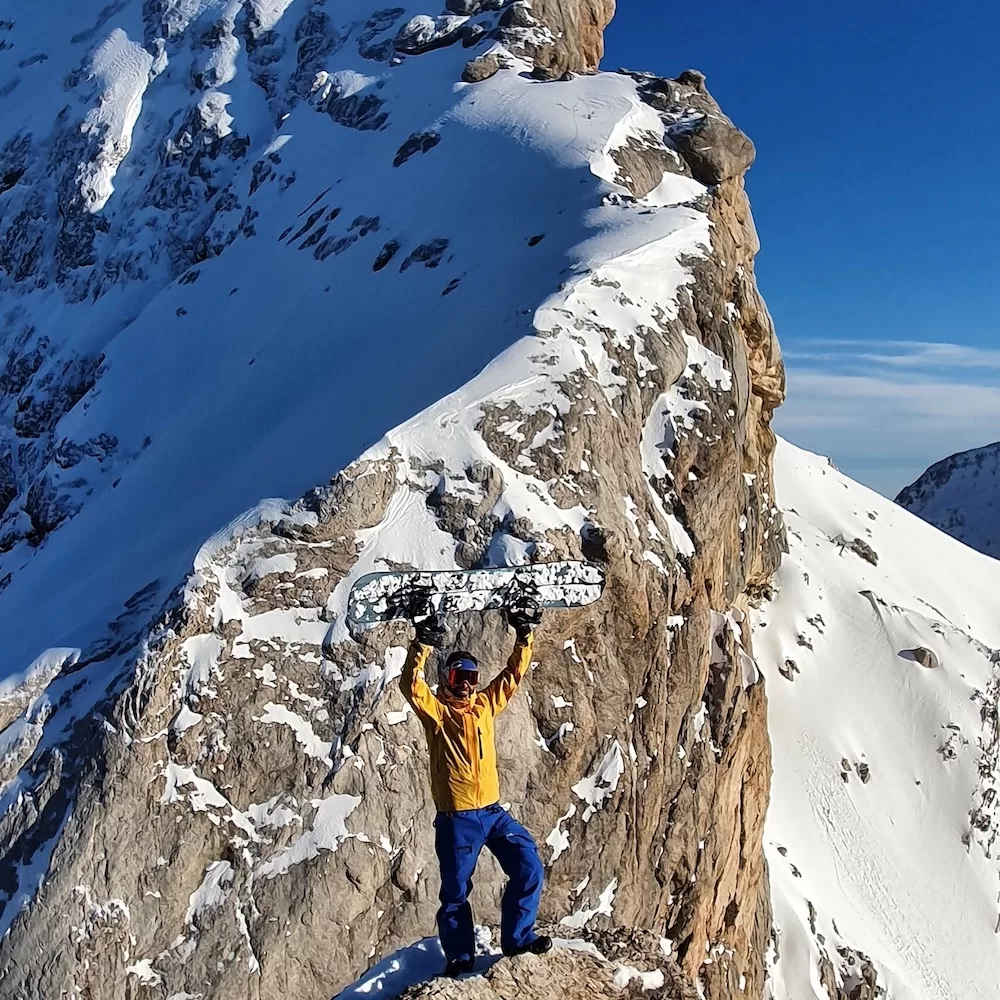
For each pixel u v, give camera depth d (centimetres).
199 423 2511
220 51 4188
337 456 1702
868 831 2892
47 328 3609
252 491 1833
